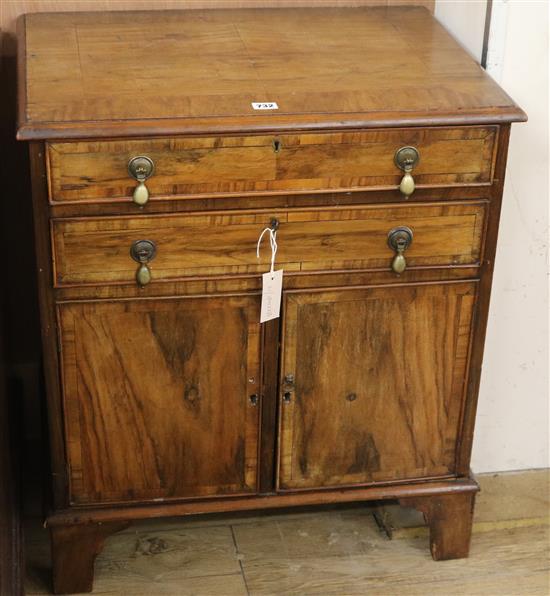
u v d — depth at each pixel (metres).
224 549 2.30
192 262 1.88
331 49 2.05
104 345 1.94
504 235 2.22
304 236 1.89
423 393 2.09
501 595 2.22
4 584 1.90
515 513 2.41
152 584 2.21
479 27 2.05
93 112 1.76
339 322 1.99
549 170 2.16
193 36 2.08
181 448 2.07
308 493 2.15
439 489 2.17
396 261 1.92
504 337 2.35
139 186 1.78
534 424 2.47
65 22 2.13
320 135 1.80
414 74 1.95
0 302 2.18
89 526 2.09
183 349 1.97
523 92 2.08
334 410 2.08
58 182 1.77
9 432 2.24
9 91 2.29
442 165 1.86
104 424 2.01
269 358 2.00
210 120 1.76
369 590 2.22
